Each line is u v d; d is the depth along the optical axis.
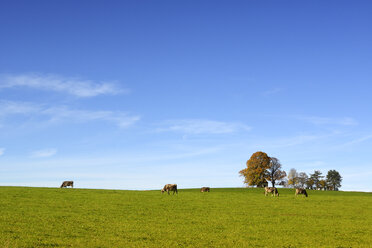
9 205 38.69
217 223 32.53
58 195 50.22
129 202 45.47
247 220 34.59
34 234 25.17
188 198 53.12
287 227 31.53
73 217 33.03
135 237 25.67
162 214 36.94
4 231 25.66
